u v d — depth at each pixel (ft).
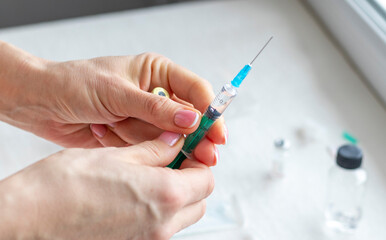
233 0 2.42
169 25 2.28
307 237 1.51
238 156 1.74
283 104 1.90
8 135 1.84
